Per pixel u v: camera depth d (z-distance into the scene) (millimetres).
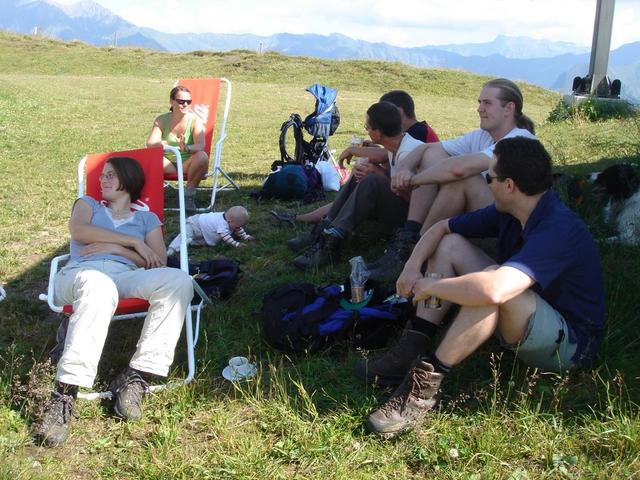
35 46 32625
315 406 3137
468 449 2777
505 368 3289
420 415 2918
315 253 4805
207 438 2982
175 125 6707
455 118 16172
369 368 3289
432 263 3268
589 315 3061
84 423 3084
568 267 2930
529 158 2928
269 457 2822
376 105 4570
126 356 3658
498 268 2809
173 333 3242
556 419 2896
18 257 5387
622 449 2678
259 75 27734
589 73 13578
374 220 5289
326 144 7535
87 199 3971
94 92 19391
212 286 4332
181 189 4137
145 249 3742
